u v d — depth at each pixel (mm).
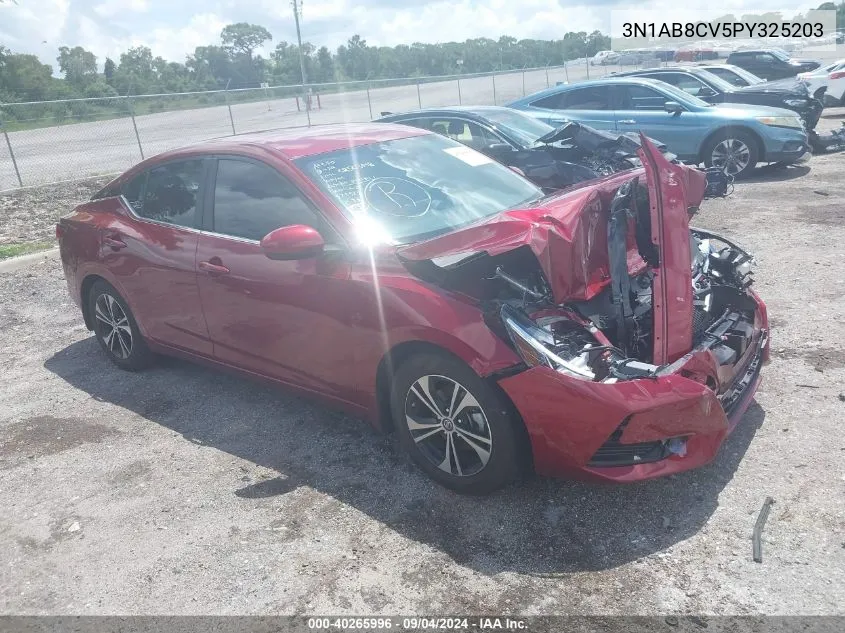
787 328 5215
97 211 5344
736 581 2869
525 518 3373
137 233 4895
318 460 4039
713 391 3240
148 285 4824
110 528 3582
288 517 3549
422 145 4691
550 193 4715
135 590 3131
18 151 18312
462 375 3309
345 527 3434
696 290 3867
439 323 3326
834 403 4098
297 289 3900
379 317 3559
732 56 25250
